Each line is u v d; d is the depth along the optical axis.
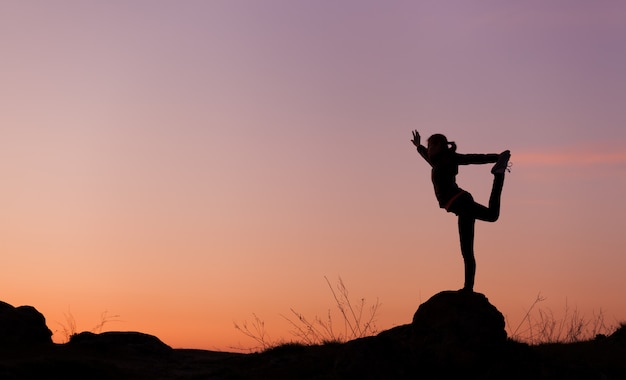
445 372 14.04
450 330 14.40
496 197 13.59
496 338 14.34
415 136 14.67
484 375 13.82
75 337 19.56
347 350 14.34
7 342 18.59
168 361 18.31
